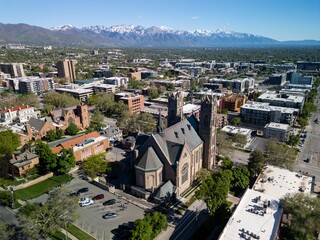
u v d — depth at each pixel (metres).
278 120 193.25
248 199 88.81
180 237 84.75
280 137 174.00
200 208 100.31
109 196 106.12
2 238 73.19
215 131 128.75
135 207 99.12
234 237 70.75
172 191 103.31
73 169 130.50
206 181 93.19
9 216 93.62
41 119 185.62
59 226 80.75
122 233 84.81
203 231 87.69
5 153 134.12
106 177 121.00
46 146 126.00
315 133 190.62
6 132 151.25
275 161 124.00
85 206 99.44
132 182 109.94
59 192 82.88
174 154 105.62
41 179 119.94
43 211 78.31
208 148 125.38
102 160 125.44
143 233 76.50
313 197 83.50
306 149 161.62
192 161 114.75
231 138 170.38
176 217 94.81
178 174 104.06
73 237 83.38
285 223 85.75
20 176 122.38
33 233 75.31
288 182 104.12
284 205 83.62
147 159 101.75
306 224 75.69
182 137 116.06
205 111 120.81
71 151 128.50
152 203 101.25
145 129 175.88
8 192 106.94
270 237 70.88
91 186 114.44
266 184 102.62
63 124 185.62
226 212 86.31
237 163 141.62
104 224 89.56
